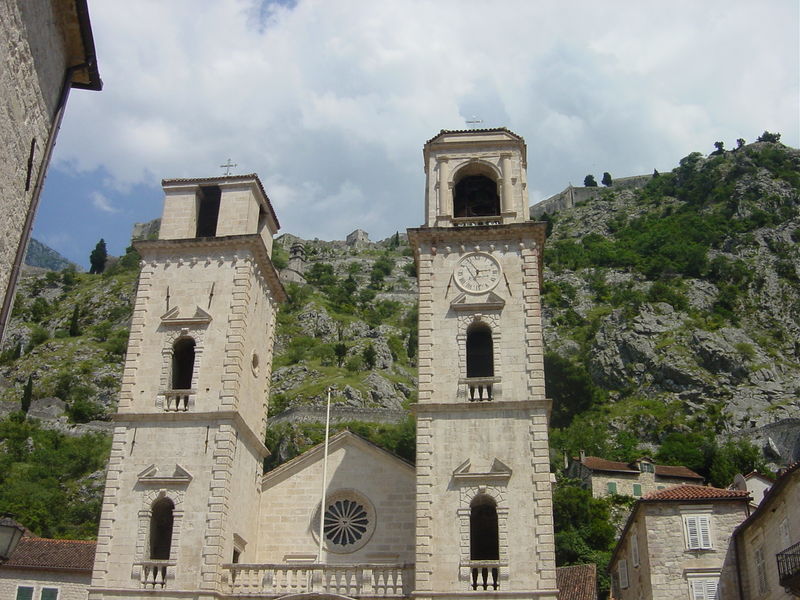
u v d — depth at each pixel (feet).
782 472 137.28
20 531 80.07
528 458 143.43
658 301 635.25
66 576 208.13
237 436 153.58
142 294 163.53
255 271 169.37
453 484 142.51
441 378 151.23
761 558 152.05
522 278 158.81
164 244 166.61
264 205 181.16
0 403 500.33
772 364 553.64
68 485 406.41
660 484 378.53
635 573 180.75
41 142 81.25
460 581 135.44
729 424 492.13
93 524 361.71
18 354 618.44
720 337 572.10
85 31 83.35
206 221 180.55
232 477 149.59
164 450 149.48
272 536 160.56
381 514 158.61
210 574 138.92
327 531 159.22
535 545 136.67
